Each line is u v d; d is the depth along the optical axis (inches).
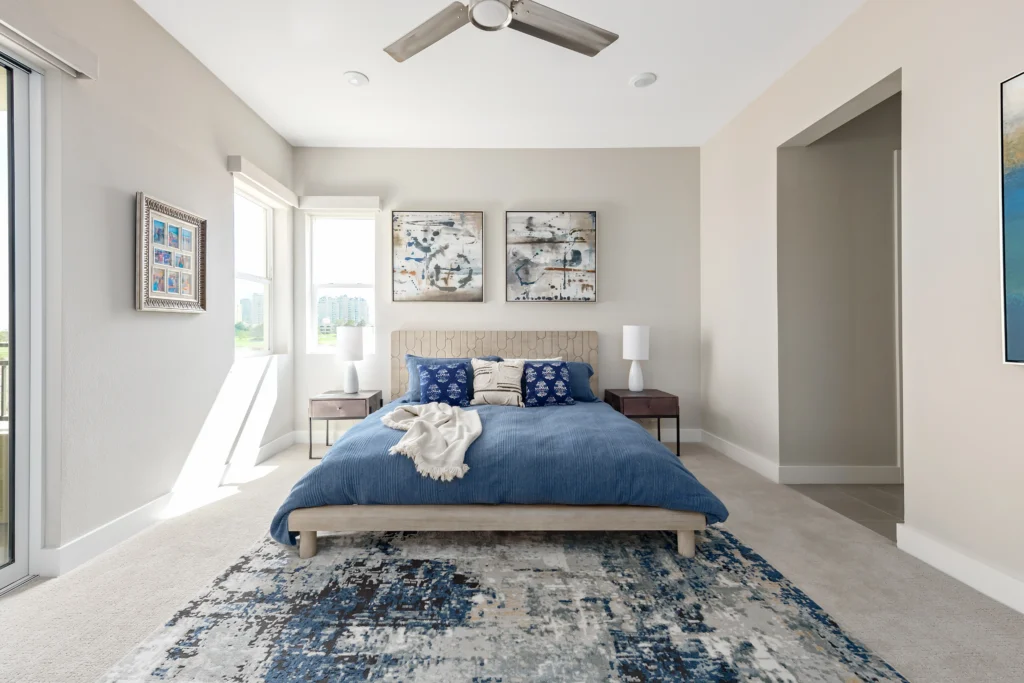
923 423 86.9
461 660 58.8
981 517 76.4
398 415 112.1
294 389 179.8
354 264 185.3
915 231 88.3
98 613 68.6
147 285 100.0
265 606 70.6
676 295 182.1
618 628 65.3
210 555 87.5
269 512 109.7
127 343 96.5
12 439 78.0
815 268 133.3
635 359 169.9
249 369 146.9
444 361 158.2
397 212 179.2
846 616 68.3
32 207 79.3
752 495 122.4
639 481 87.0
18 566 78.0
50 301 80.4
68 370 82.4
